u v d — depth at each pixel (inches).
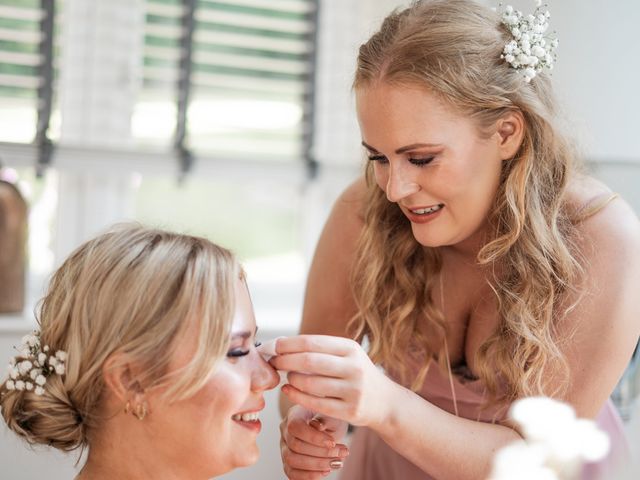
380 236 57.3
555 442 51.3
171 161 94.3
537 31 51.0
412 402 48.0
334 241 60.5
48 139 91.5
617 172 74.4
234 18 97.9
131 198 96.4
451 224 49.6
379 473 62.9
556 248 51.3
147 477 44.5
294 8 99.6
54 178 93.7
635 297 50.1
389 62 47.0
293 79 100.5
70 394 44.1
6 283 84.4
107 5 94.1
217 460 44.1
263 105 99.8
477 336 56.8
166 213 98.2
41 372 44.9
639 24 78.7
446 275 56.9
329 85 102.0
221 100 98.3
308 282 62.2
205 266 43.9
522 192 50.4
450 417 49.5
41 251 94.1
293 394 45.4
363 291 57.8
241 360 44.7
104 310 43.3
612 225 51.3
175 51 96.8
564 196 53.1
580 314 50.6
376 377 46.0
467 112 47.3
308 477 51.6
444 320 57.2
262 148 100.0
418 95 46.4
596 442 55.6
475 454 48.8
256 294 99.7
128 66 95.4
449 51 47.2
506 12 51.3
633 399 64.2
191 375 42.4
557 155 52.0
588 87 78.5
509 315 51.9
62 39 93.6
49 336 45.1
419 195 48.4
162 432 43.7
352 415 45.3
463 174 47.9
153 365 42.5
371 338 60.6
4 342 80.4
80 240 94.1
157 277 43.2
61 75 93.7
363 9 101.4
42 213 93.9
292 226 102.8
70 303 44.4
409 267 57.6
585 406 50.8
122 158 92.9
